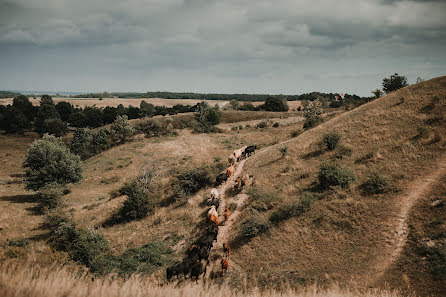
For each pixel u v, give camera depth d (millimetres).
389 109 36531
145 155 64875
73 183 48438
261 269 17797
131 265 20297
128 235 25844
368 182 22656
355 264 16125
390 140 28688
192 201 29500
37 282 5957
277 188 27516
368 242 17375
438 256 14562
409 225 17406
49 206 36969
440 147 24125
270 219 22531
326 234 19203
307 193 23938
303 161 31781
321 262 17047
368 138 31141
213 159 54125
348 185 23344
